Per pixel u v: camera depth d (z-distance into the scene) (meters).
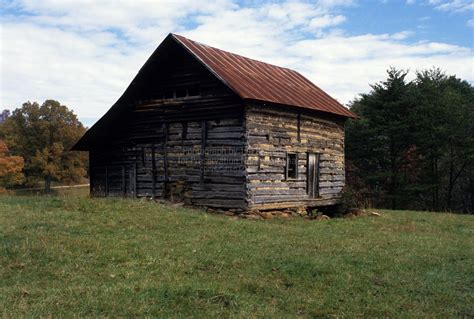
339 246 13.88
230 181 21.09
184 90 23.14
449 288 10.26
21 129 68.69
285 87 24.88
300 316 8.24
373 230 18.16
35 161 65.00
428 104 43.00
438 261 12.67
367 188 44.59
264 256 11.84
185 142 22.75
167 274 9.98
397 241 15.50
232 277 10.12
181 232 14.41
